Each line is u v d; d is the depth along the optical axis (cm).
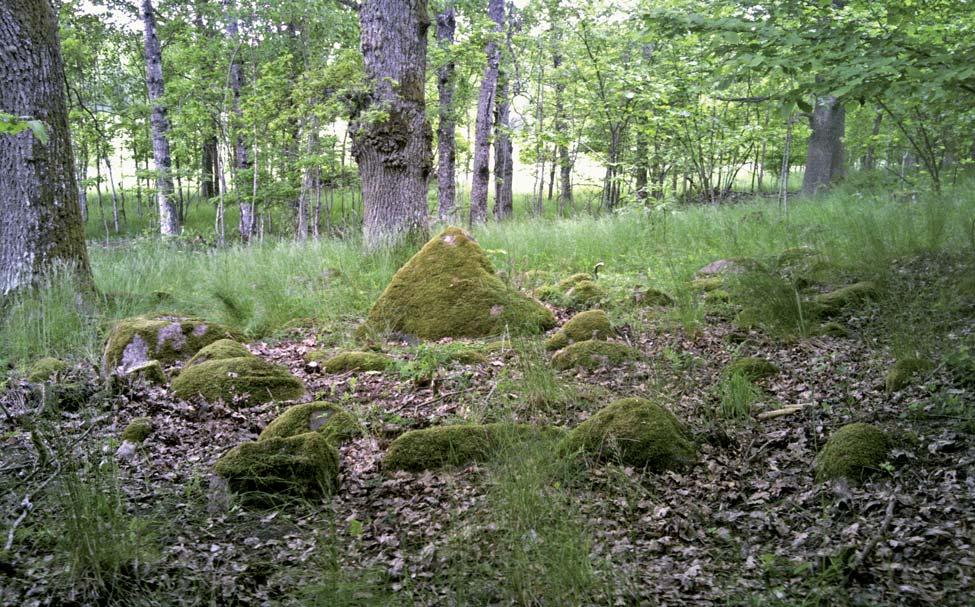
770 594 257
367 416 457
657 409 400
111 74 2278
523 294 698
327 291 777
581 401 455
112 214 2700
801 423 412
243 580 283
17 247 695
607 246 975
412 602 260
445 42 1603
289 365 593
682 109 1196
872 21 877
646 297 696
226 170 2059
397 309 685
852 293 615
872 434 359
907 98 629
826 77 580
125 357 571
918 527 294
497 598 264
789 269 724
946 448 358
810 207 1148
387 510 344
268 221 2111
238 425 458
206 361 531
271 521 338
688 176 1598
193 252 1123
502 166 2073
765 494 341
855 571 266
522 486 313
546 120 2127
